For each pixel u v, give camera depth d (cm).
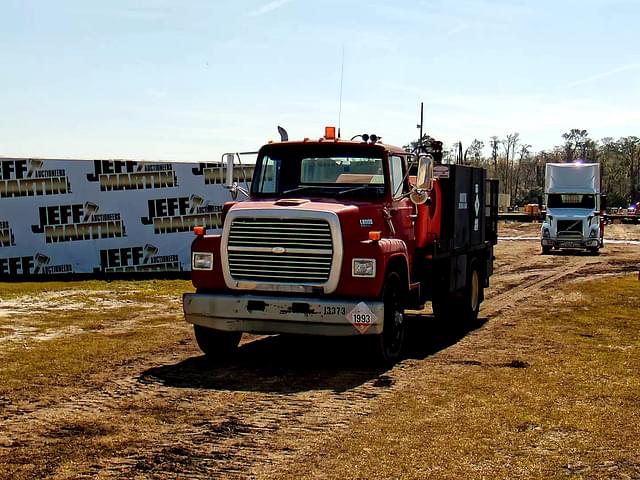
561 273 2353
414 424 696
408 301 1068
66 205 1984
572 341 1139
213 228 2123
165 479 554
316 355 1041
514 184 13262
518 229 5906
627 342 1128
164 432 671
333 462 591
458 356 1032
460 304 1302
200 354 1033
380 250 912
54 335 1141
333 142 1033
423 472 569
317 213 902
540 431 674
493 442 642
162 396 802
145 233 2059
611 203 13175
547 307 1541
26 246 1956
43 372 895
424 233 1127
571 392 816
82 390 821
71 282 1884
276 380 883
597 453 617
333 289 902
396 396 803
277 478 556
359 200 1005
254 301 910
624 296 1703
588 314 1425
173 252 2089
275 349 1085
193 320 944
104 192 2017
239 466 583
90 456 604
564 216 3319
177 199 2086
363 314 888
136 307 1465
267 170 1055
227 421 707
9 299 1544
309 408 756
